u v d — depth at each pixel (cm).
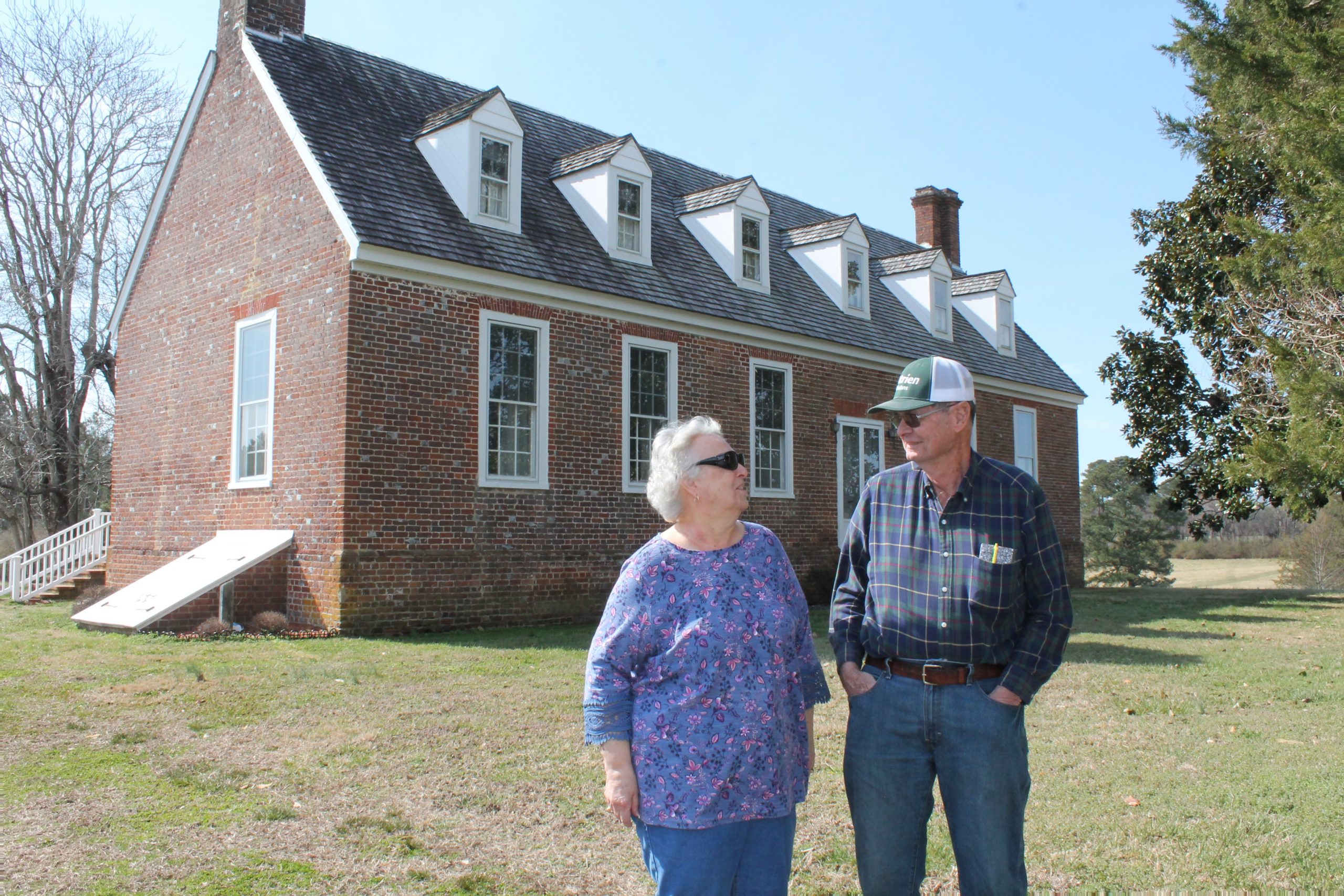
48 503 2533
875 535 328
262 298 1297
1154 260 2250
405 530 1174
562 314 1368
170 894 380
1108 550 5097
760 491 1669
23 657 927
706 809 262
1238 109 1422
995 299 2416
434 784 529
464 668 878
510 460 1299
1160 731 663
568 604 1338
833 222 2008
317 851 431
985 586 303
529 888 396
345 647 1011
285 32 1436
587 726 275
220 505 1342
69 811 477
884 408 314
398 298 1191
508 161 1372
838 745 626
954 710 303
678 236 1733
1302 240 1224
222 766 558
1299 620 1413
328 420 1158
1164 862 418
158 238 1549
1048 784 541
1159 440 2336
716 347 1600
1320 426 1202
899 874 313
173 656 937
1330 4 1280
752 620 275
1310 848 434
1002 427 2289
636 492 1441
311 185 1228
